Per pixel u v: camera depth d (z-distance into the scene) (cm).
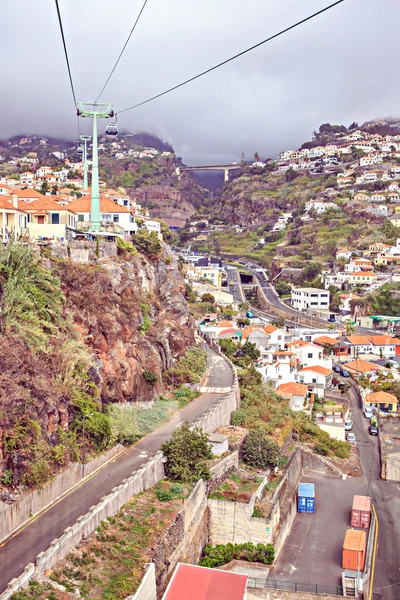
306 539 6419
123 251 7988
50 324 5306
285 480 7006
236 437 7138
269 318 18350
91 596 3816
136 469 5397
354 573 5578
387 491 7806
